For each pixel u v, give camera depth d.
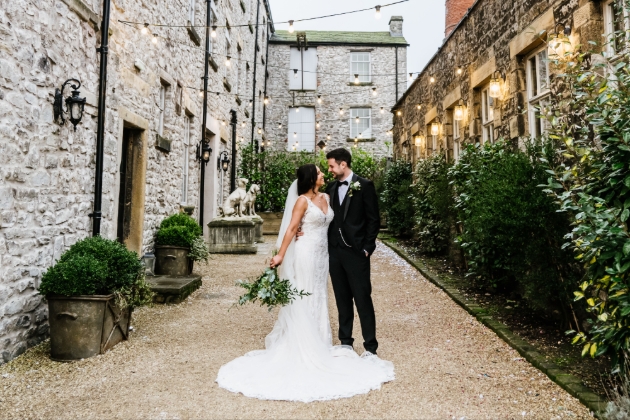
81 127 4.54
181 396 2.78
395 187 11.52
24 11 3.52
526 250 4.01
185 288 5.49
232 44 12.73
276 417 2.50
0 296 3.27
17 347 3.49
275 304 3.27
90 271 3.45
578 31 4.36
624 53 3.03
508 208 4.12
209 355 3.55
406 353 3.61
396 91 19.22
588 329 3.81
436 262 7.82
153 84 6.74
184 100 8.35
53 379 3.05
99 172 4.76
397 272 7.32
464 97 7.87
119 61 5.45
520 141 5.65
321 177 3.61
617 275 2.49
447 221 7.48
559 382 2.94
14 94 3.41
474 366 3.31
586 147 3.08
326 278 3.62
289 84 19.34
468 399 2.75
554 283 3.85
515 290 5.20
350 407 2.64
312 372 3.04
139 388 2.90
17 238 3.48
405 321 4.57
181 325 4.41
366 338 3.50
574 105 3.28
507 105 6.12
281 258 3.38
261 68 17.83
